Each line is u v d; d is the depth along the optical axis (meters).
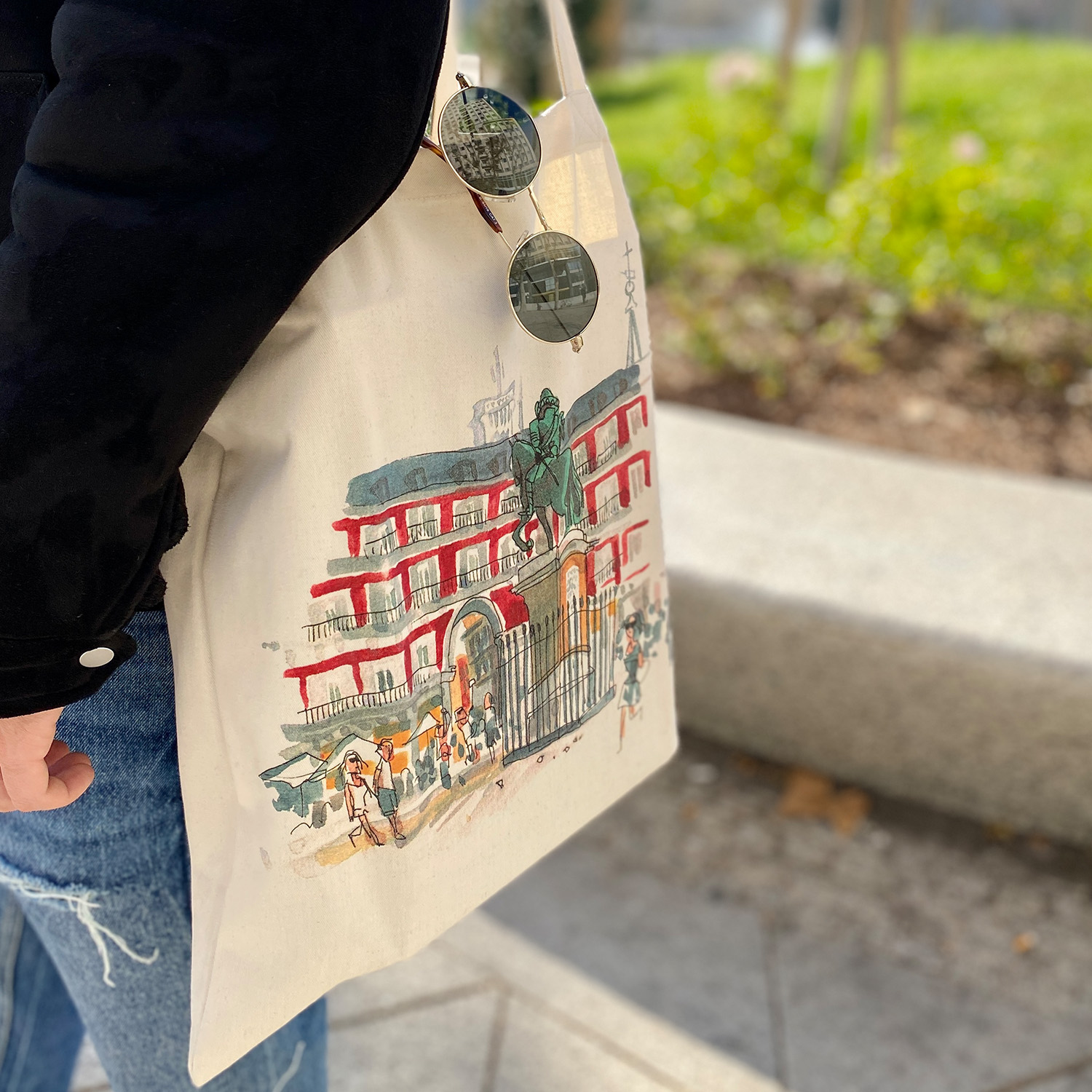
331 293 0.71
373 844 0.84
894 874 2.00
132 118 0.59
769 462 2.46
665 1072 1.61
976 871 2.01
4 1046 1.20
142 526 0.65
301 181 0.62
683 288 3.80
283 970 0.82
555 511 0.92
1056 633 1.88
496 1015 1.68
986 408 3.13
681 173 4.32
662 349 3.47
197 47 0.59
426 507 0.80
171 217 0.60
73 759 0.78
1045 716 1.88
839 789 2.18
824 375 3.31
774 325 3.56
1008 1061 1.65
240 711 0.77
